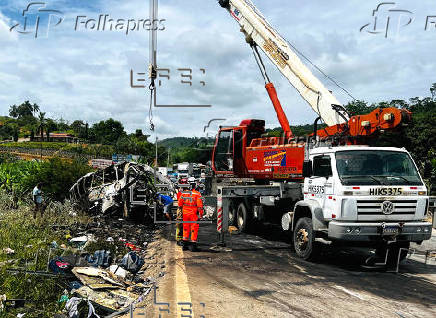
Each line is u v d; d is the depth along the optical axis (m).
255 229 12.31
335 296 5.94
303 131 11.39
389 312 5.29
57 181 15.63
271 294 5.94
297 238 8.73
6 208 13.52
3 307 5.10
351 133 9.10
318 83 10.79
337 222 7.46
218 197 9.94
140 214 13.85
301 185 9.49
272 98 12.20
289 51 11.41
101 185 14.35
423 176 8.58
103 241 9.59
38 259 7.27
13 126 126.19
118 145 54.56
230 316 4.96
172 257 8.48
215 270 7.35
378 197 7.43
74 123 104.31
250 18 12.20
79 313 5.20
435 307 5.55
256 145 12.45
